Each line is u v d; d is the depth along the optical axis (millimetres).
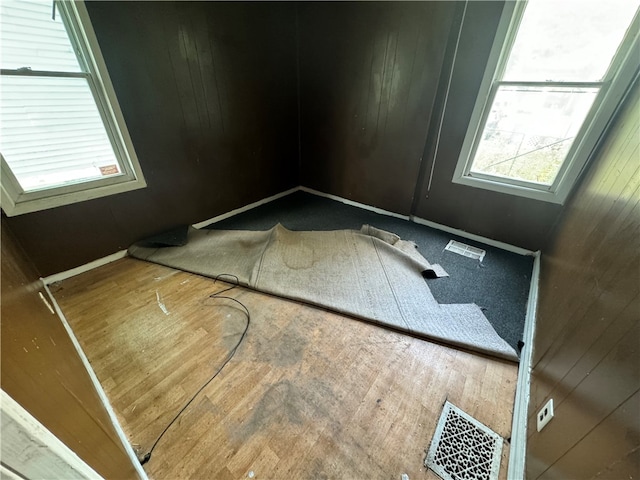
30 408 474
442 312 1750
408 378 1374
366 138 2914
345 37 2604
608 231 999
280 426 1179
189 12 2109
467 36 2039
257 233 2533
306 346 1540
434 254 2383
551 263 1782
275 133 3170
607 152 1497
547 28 1768
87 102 1850
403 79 2449
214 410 1235
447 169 2527
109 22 1779
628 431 501
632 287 670
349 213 3160
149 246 2373
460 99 2242
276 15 2650
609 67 1641
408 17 2221
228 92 2568
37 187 1805
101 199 2064
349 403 1265
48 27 1604
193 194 2643
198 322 1690
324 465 1062
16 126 1635
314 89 3059
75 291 1916
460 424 1187
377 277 2031
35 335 740
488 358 1480
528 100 1990
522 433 1085
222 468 1054
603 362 693
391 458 1081
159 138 2252
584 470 609
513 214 2311
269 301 1855
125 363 1439
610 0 1532
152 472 1041
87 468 614
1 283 697
